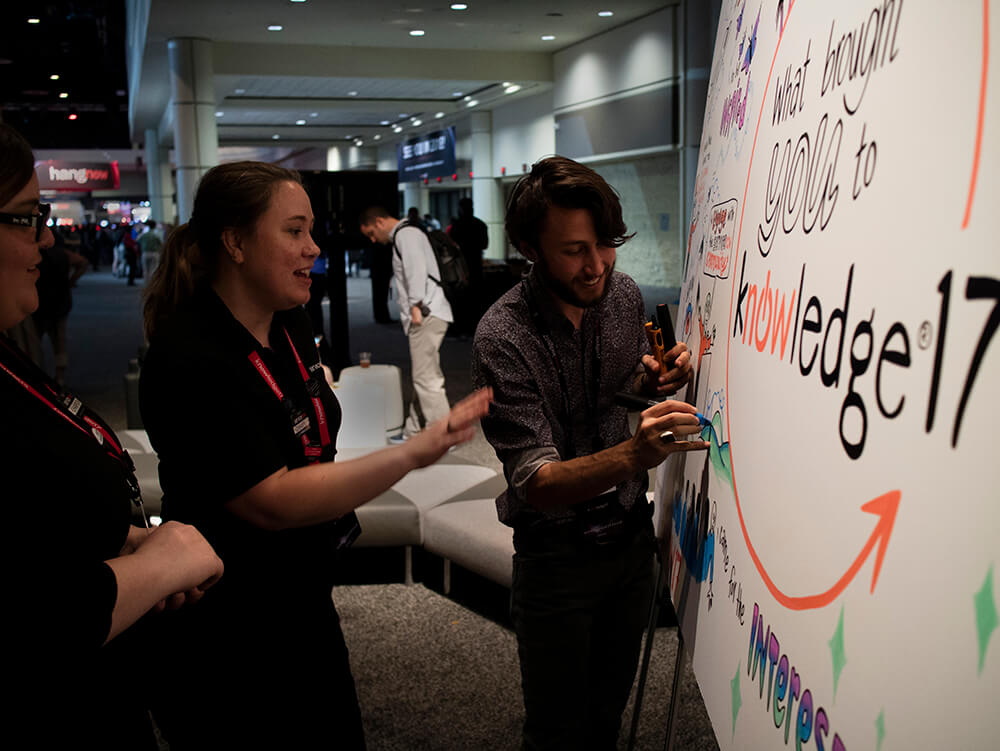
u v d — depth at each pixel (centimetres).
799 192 87
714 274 132
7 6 1852
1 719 87
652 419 123
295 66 1478
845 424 69
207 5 1152
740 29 130
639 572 168
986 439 49
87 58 2259
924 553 55
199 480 128
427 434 127
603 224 137
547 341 152
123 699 110
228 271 136
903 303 60
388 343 1070
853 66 74
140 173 4119
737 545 102
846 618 66
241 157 3744
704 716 247
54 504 96
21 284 97
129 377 557
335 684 148
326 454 149
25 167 95
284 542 137
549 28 1381
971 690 49
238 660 134
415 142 2225
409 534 335
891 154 65
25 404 98
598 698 176
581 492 136
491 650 292
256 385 132
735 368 110
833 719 67
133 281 2283
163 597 103
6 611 86
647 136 1333
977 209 51
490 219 2080
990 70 51
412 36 1413
